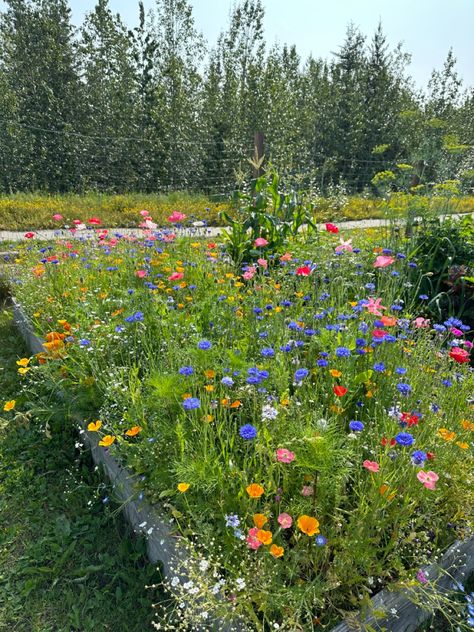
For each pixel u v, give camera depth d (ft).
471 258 12.16
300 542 4.88
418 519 5.31
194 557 4.83
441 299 11.60
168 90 58.44
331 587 4.51
